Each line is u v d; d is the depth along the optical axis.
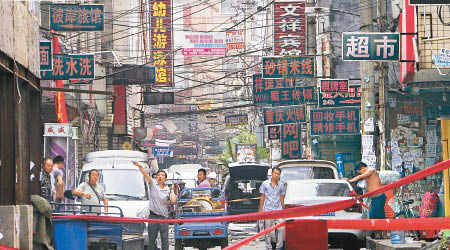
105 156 22.20
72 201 24.27
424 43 19.73
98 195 15.49
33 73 11.19
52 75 25.52
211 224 18.31
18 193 9.80
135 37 60.84
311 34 35.47
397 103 31.03
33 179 11.82
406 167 30.88
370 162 23.58
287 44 39.34
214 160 123.12
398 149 30.98
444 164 7.00
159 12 50.72
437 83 26.84
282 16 39.50
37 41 11.73
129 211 17.88
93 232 13.05
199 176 20.11
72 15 27.98
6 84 9.50
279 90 39.75
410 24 21.16
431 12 19.91
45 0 32.41
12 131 9.50
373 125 23.64
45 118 31.38
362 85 23.84
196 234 18.30
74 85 33.97
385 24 23.95
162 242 15.88
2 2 8.95
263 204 16.38
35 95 11.78
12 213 8.95
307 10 29.27
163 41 50.72
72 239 11.37
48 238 11.01
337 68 44.66
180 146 119.25
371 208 16.69
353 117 34.88
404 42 21.36
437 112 30.77
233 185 33.34
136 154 22.56
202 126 134.62
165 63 50.50
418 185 29.75
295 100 39.59
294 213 7.62
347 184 18.12
